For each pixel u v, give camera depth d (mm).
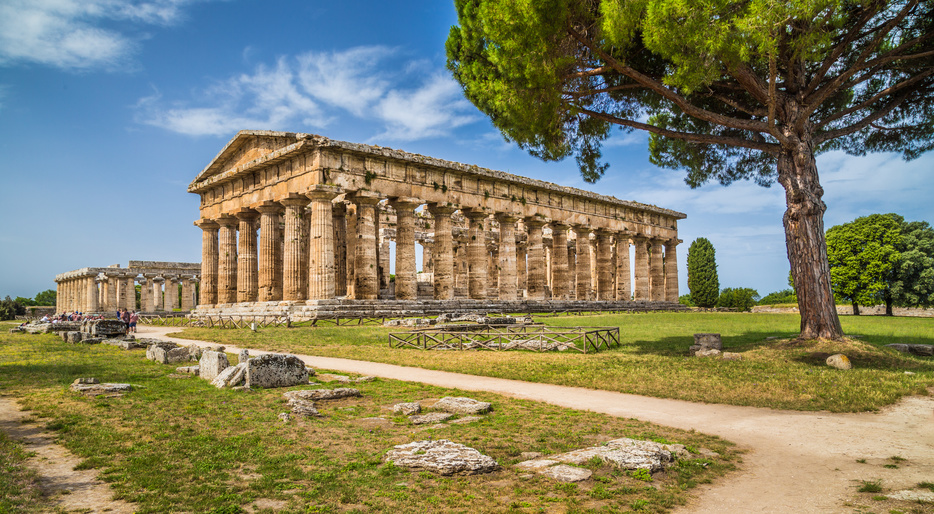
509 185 57156
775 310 70188
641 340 29266
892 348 22609
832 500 7777
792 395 15055
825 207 22922
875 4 20125
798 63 23250
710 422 12492
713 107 27625
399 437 11047
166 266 83625
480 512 7328
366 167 45125
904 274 60875
